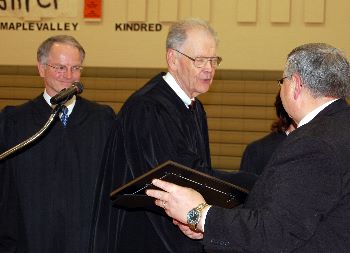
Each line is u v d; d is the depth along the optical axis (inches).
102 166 124.9
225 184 100.0
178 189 93.4
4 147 139.6
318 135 85.4
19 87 271.1
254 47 259.3
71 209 137.0
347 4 253.3
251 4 257.9
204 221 89.9
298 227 82.2
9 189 137.9
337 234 84.3
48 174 138.1
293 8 256.5
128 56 265.7
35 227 136.9
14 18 270.5
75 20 267.3
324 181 82.5
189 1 261.6
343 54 91.8
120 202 108.7
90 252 124.9
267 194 86.5
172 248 117.5
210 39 120.6
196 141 125.0
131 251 122.0
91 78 267.9
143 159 117.1
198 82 120.6
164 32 263.3
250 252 85.1
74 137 140.2
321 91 89.9
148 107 118.6
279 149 89.0
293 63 91.6
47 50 140.3
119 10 265.9
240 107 262.2
